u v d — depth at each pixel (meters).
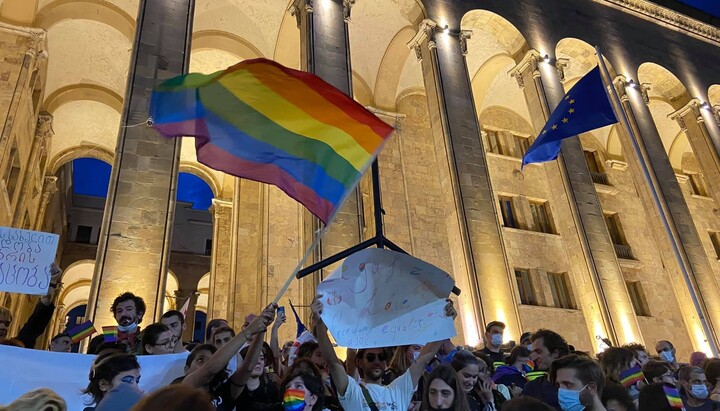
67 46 21.22
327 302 5.00
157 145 13.23
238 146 5.78
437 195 23.75
